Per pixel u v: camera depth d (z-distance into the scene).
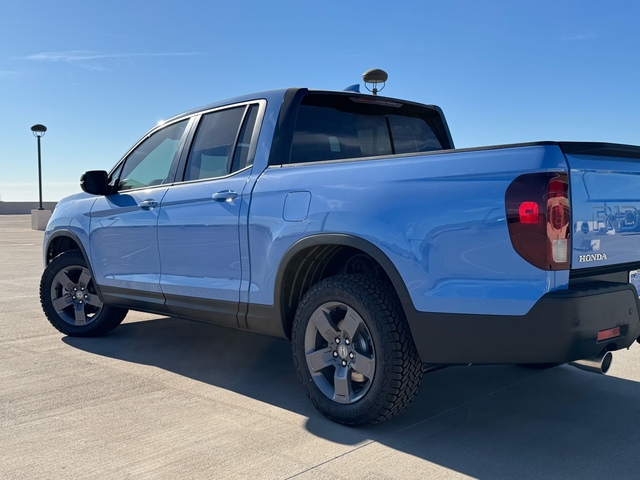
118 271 4.98
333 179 3.47
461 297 2.92
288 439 3.18
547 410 3.64
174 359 4.77
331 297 3.37
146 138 5.08
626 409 3.67
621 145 3.04
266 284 3.75
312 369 3.48
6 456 2.96
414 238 3.06
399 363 3.14
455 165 2.99
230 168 4.22
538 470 2.84
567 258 2.76
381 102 4.48
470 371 4.48
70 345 5.22
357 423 3.30
